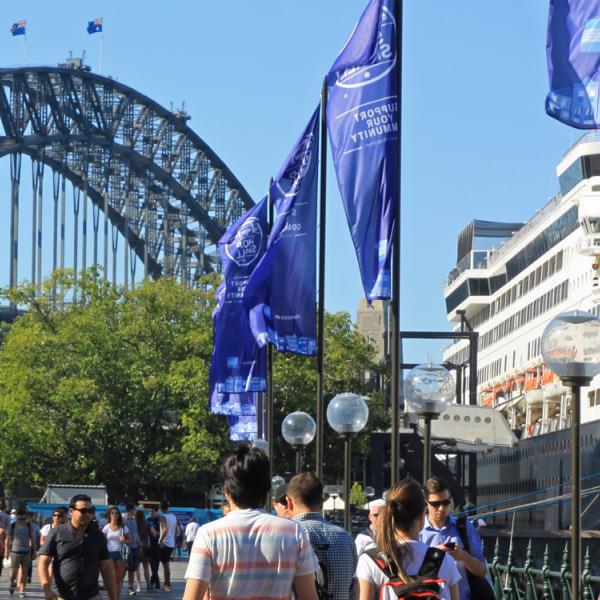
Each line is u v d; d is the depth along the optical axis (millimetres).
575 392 21531
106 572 26266
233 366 51938
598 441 79875
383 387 144750
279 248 41094
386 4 31938
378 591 14945
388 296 31031
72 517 25797
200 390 130125
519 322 124438
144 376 134000
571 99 27000
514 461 101125
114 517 48812
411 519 15055
